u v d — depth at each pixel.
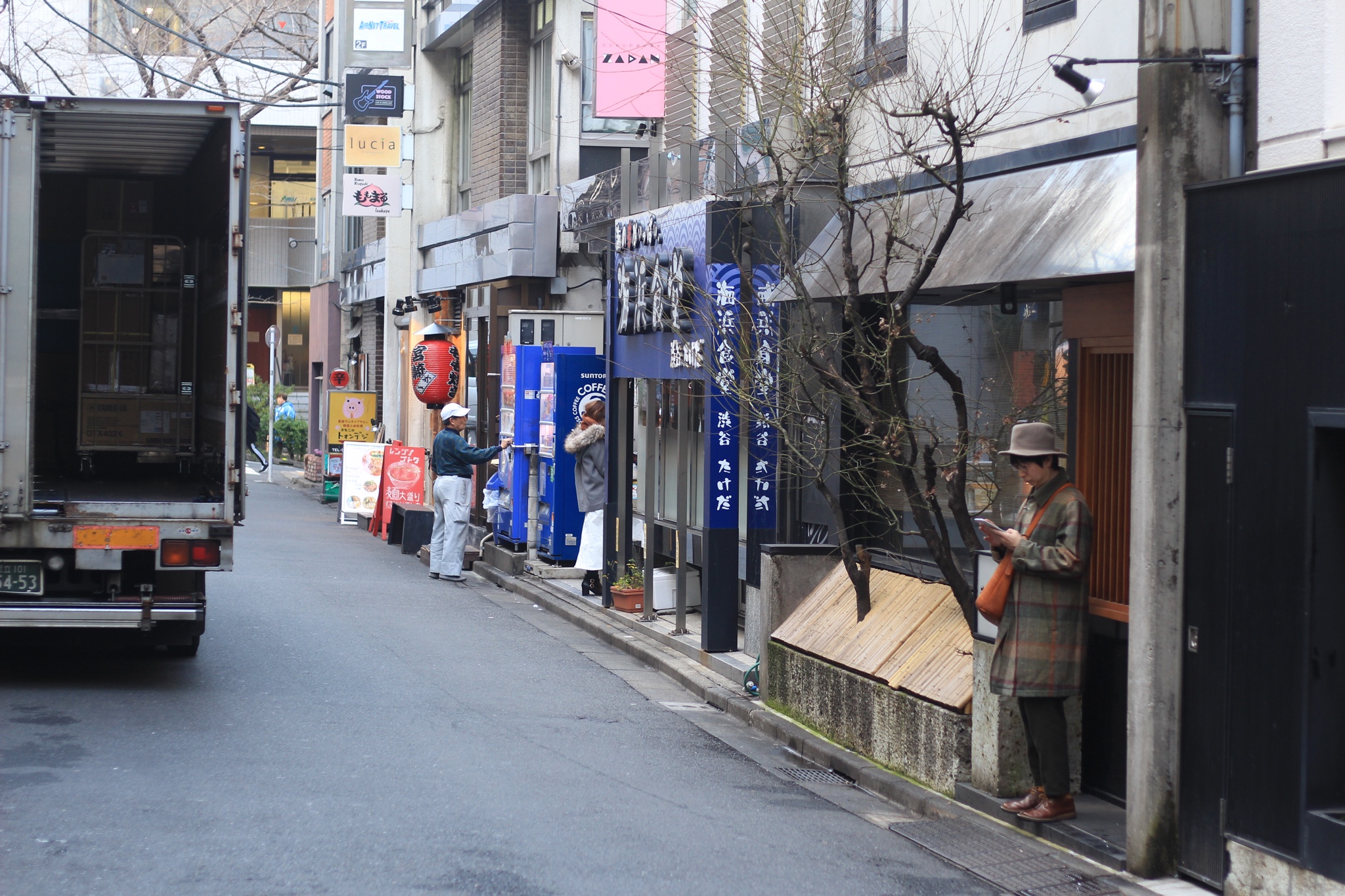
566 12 31.11
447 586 24.75
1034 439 10.33
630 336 20.39
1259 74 9.23
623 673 17.17
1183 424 9.20
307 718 13.29
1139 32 9.54
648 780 11.79
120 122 14.91
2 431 13.48
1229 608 8.78
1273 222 8.51
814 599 14.79
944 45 14.08
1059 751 10.36
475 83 37.09
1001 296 12.95
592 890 8.62
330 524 36.03
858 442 13.36
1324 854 8.04
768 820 10.71
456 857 9.11
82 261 19.31
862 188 15.28
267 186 76.06
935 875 9.46
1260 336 8.58
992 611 10.38
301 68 61.19
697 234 17.28
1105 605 11.10
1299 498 8.26
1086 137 11.84
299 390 71.69
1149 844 9.26
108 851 8.91
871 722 12.63
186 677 15.01
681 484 18.78
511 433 27.09
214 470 16.70
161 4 60.00
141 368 19.47
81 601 13.90
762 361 15.48
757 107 16.14
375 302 47.47
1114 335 11.11
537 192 33.50
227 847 9.10
